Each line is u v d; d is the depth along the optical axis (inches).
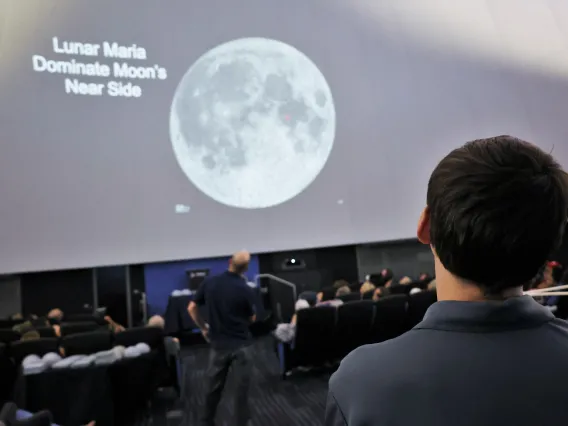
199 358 192.5
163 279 238.1
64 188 181.5
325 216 212.5
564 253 187.9
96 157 185.5
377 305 157.8
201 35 198.4
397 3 220.7
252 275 238.8
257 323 227.6
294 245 208.5
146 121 191.6
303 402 135.6
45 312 235.0
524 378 18.6
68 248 181.8
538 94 236.4
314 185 211.3
